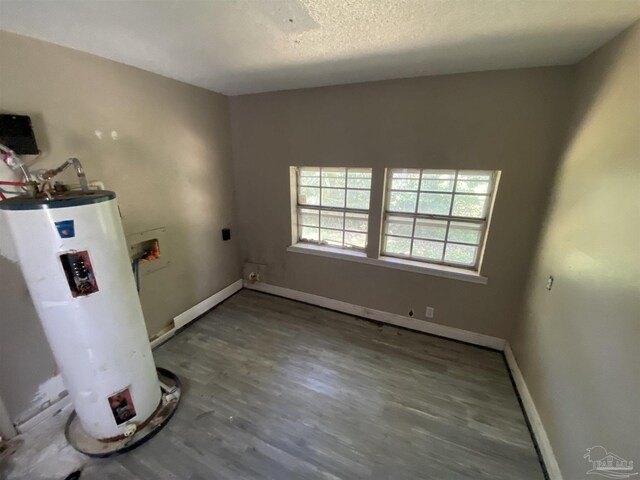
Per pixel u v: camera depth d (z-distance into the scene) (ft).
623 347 3.67
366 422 6.15
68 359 4.87
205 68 6.90
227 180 10.48
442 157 7.63
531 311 6.89
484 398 6.79
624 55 4.34
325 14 4.16
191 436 5.81
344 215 9.77
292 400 6.68
